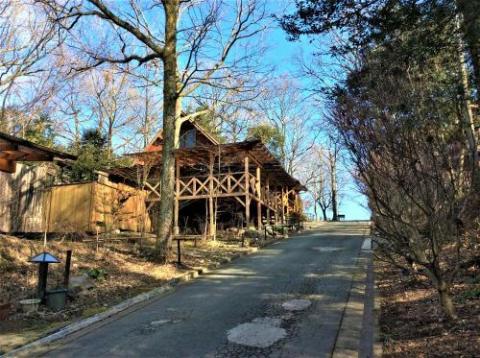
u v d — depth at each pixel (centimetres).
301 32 622
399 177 478
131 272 1012
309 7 588
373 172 501
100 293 831
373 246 1189
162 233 1180
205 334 595
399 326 558
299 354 503
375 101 500
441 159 486
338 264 1130
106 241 1338
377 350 481
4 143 723
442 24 553
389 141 482
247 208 1828
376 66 563
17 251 973
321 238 1852
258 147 1811
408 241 534
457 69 646
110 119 2719
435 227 505
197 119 2512
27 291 774
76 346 569
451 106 538
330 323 618
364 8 573
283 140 3859
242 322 645
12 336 592
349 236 1877
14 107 1599
